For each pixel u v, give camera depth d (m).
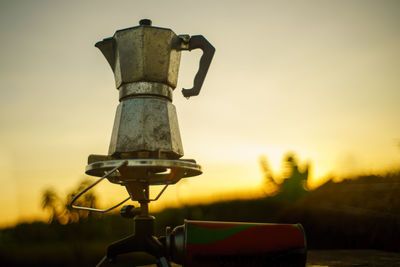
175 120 0.87
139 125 0.83
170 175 0.87
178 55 0.88
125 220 1.76
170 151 0.84
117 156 0.85
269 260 0.79
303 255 0.80
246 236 0.80
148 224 0.82
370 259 1.08
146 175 0.83
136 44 0.85
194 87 0.88
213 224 0.81
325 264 1.02
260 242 0.80
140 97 0.84
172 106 0.87
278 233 0.81
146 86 0.85
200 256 0.79
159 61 0.85
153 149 0.83
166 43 0.86
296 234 0.81
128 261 1.30
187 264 0.79
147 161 0.77
